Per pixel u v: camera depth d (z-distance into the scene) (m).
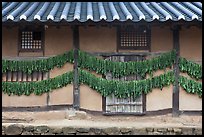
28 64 11.09
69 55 11.03
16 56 11.15
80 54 11.01
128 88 11.00
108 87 10.98
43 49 11.14
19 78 11.16
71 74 11.01
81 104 11.02
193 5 12.04
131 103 11.09
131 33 11.13
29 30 11.16
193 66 10.98
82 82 11.02
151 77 11.02
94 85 10.98
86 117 10.95
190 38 11.11
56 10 11.04
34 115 10.99
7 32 11.16
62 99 11.02
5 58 11.12
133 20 9.82
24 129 9.61
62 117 10.95
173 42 11.07
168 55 10.99
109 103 11.08
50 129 9.61
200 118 10.91
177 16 10.02
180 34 11.11
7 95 11.10
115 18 9.77
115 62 11.03
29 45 11.20
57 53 11.12
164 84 10.98
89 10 10.98
